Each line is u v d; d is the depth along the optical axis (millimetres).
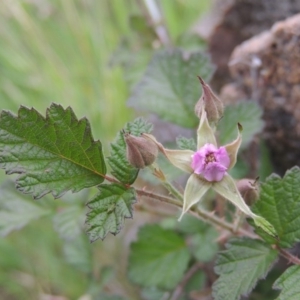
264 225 177
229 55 303
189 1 380
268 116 258
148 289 263
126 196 182
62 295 304
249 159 263
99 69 358
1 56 369
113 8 378
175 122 248
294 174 194
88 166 184
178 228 250
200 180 182
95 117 339
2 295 313
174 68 252
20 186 178
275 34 242
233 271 194
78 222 246
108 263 298
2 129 179
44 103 356
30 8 380
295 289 184
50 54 365
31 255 310
